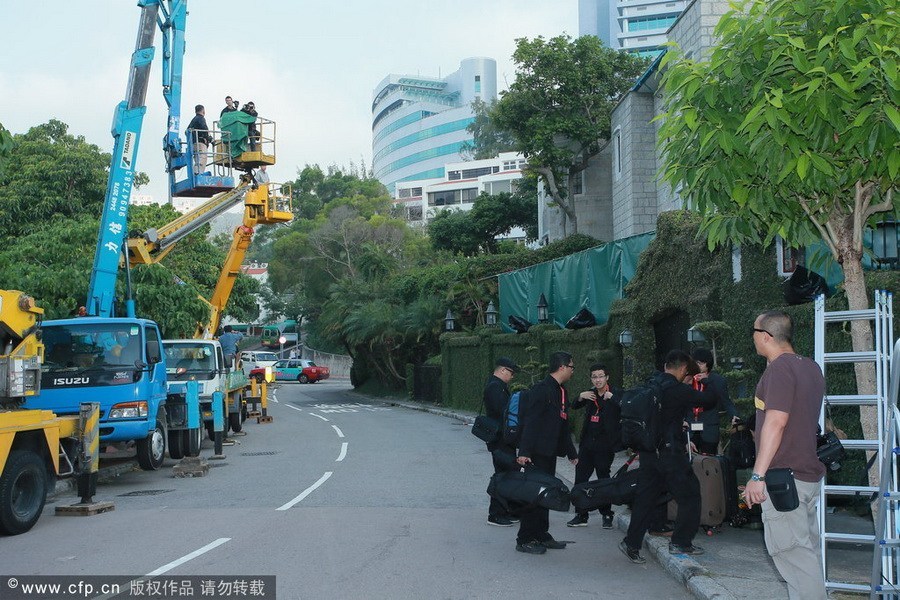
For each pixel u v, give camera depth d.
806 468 5.14
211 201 22.61
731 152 6.95
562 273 23.17
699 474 8.59
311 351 82.44
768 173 6.90
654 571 7.73
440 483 13.66
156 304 21.42
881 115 6.39
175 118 20.44
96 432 11.71
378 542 8.99
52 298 19.89
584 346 19.92
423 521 10.26
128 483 14.66
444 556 8.33
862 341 7.23
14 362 10.30
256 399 27.28
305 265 65.50
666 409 7.87
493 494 8.49
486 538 9.23
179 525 10.15
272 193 23.42
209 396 19.55
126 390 14.10
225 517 10.66
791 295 11.22
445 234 56.28
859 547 7.89
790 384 5.14
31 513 9.97
